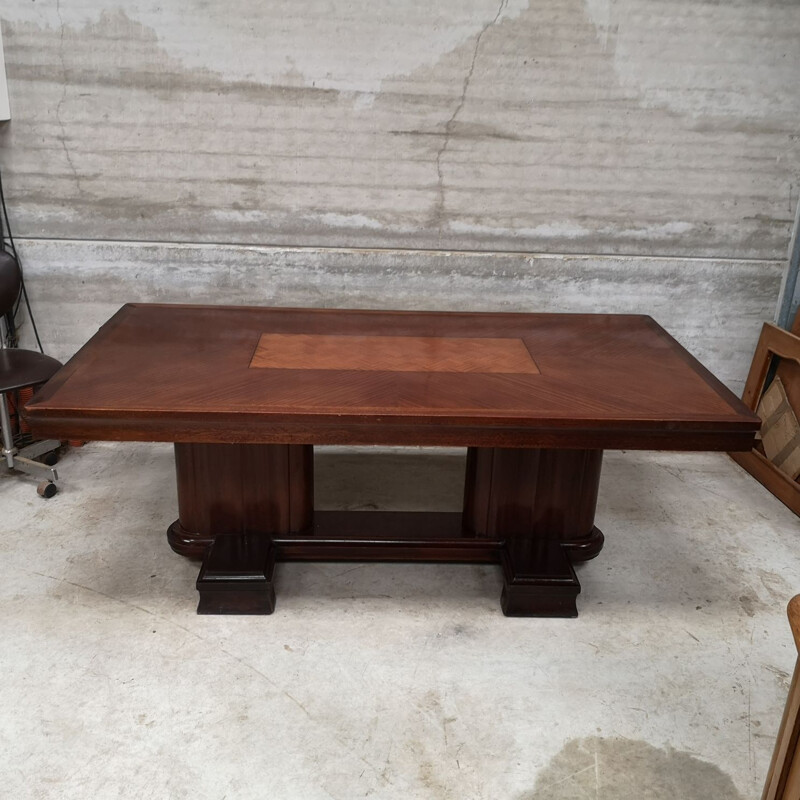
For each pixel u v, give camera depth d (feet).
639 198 11.67
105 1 10.41
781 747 5.18
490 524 9.49
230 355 8.92
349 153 11.30
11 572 9.32
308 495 9.52
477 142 11.30
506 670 8.10
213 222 11.61
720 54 10.94
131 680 7.77
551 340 9.79
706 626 8.86
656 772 6.97
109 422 7.47
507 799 6.65
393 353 9.16
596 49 10.85
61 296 11.96
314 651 8.27
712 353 12.65
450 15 10.63
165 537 10.14
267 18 10.58
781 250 12.01
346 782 6.75
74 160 11.21
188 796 6.58
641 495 11.57
